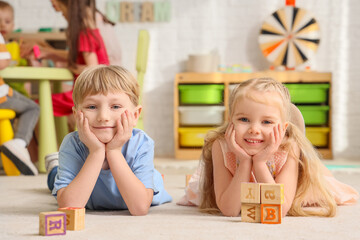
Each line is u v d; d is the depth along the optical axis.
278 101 1.15
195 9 4.08
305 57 3.90
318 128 3.65
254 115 1.14
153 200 1.40
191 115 3.69
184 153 3.68
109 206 1.32
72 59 2.71
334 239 0.92
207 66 3.78
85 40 2.72
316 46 3.91
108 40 2.96
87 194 1.13
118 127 1.13
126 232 0.98
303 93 3.65
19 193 1.77
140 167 1.24
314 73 3.64
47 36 3.70
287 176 1.20
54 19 4.13
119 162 1.16
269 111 1.13
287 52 3.92
